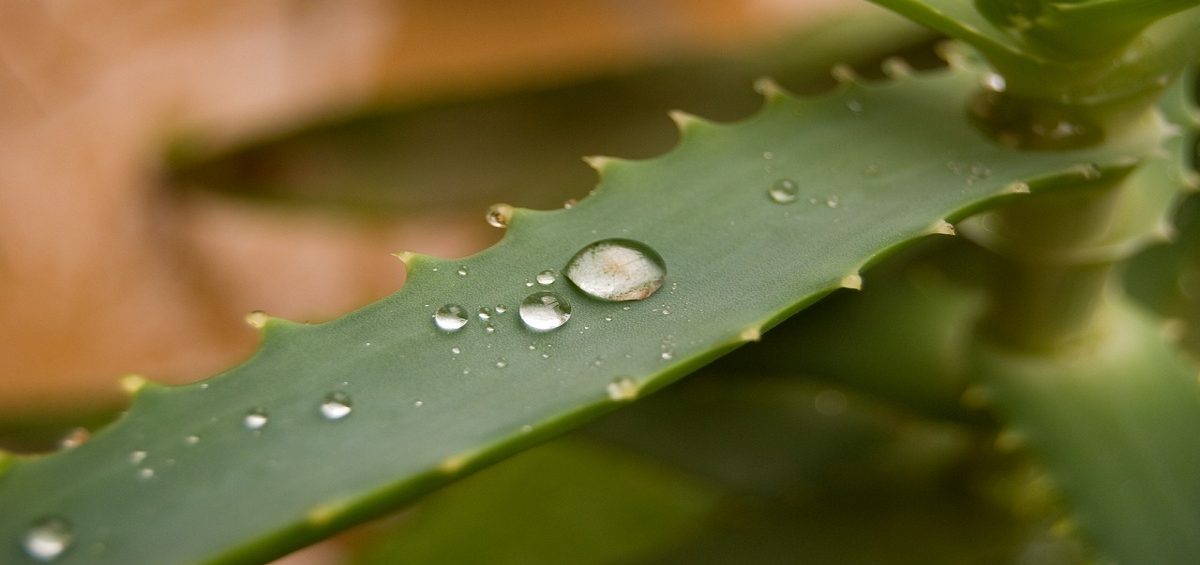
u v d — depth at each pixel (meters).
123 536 0.18
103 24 0.37
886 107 0.22
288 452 0.18
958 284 0.28
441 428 0.18
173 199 0.35
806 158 0.21
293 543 0.18
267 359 0.19
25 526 0.18
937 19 0.21
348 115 0.35
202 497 0.18
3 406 0.31
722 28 0.36
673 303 0.20
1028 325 0.24
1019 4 0.21
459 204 0.35
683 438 0.27
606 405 0.19
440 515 0.27
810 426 0.27
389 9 0.38
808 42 0.34
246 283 0.35
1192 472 0.23
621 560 0.27
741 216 0.20
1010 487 0.26
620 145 0.35
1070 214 0.22
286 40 0.38
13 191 0.34
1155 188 0.23
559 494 0.27
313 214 0.35
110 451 0.19
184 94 0.37
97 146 0.35
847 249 0.20
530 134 0.35
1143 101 0.21
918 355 0.26
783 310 0.19
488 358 0.19
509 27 0.37
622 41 0.37
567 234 0.20
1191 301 0.28
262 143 0.35
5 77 0.36
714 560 0.26
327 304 0.36
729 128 0.21
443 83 0.36
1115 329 0.24
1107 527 0.23
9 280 0.33
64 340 0.33
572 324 0.19
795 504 0.26
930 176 0.21
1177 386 0.24
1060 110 0.21
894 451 0.27
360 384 0.19
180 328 0.34
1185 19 0.21
